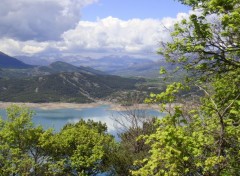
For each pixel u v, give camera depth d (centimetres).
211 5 1077
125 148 3353
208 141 900
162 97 962
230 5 1077
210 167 828
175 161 872
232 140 919
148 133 2911
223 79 1202
